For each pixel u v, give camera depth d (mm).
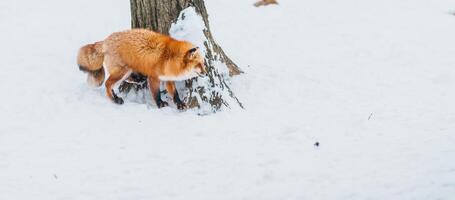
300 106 11617
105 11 22328
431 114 10594
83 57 11891
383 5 22391
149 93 12297
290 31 19203
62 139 9945
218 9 22984
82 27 19969
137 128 10406
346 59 15523
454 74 13305
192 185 7871
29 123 10812
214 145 9477
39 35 18828
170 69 10953
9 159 9102
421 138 9164
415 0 22922
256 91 12625
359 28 18953
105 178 8258
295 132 9914
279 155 8852
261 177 7922
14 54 16562
